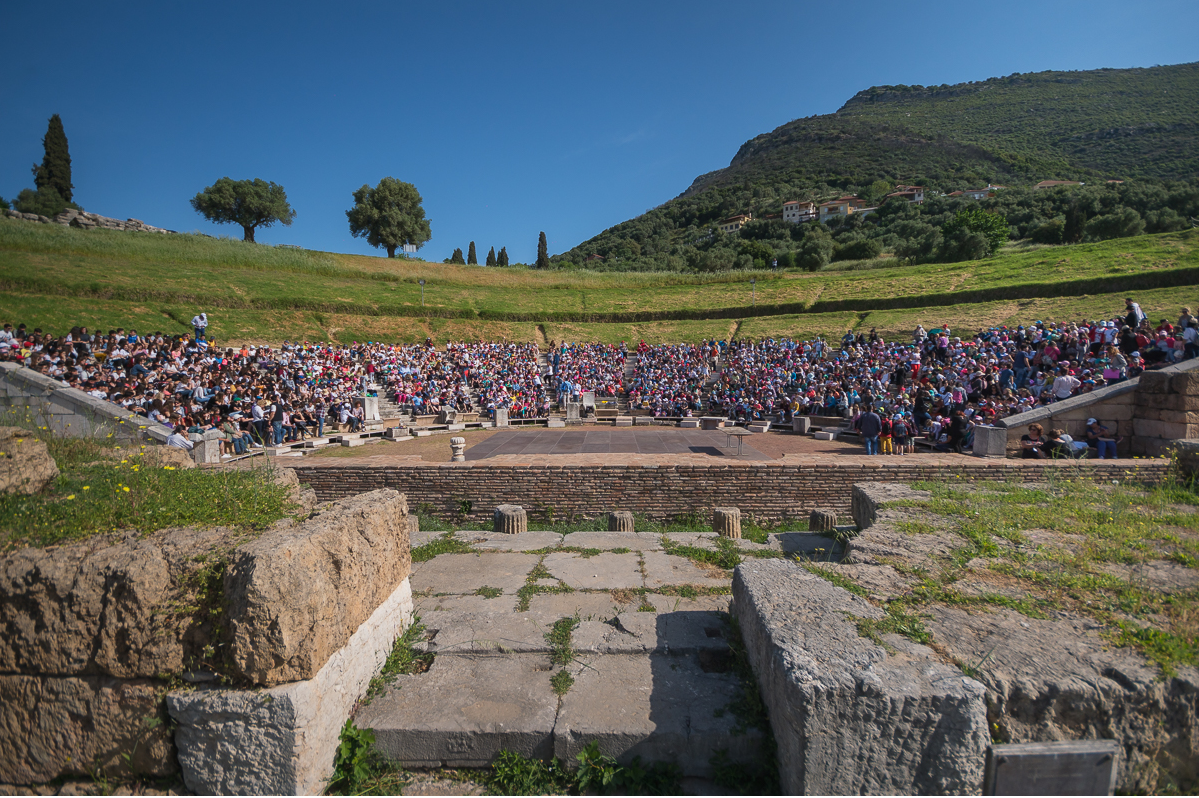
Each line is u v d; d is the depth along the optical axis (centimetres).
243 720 296
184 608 307
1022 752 265
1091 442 1189
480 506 1111
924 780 272
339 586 350
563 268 9450
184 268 4228
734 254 8900
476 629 458
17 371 1388
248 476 503
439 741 338
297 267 5191
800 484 1080
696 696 363
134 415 1380
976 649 308
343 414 2152
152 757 309
